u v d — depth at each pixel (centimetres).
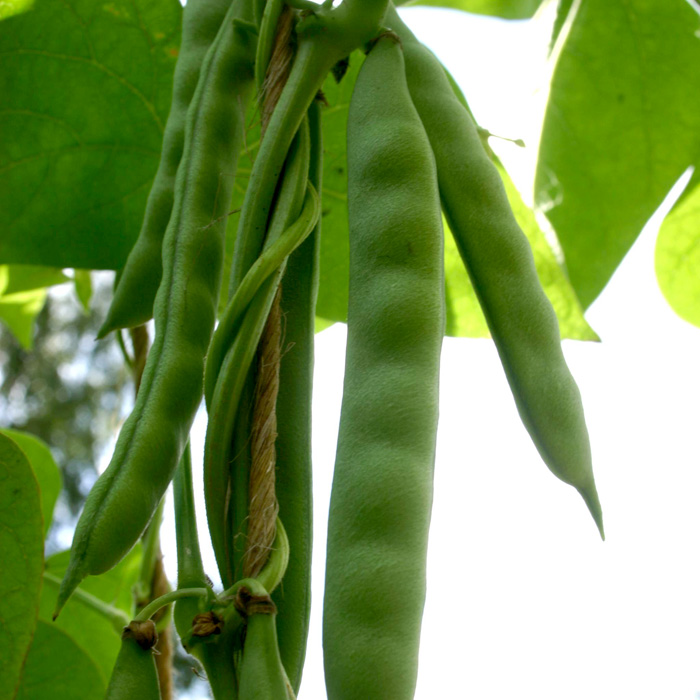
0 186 62
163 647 53
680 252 70
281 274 42
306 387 44
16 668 52
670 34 69
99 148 63
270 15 45
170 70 63
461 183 45
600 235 70
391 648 38
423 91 47
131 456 41
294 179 43
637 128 70
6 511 52
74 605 73
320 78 45
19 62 62
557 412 43
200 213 46
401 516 39
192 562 42
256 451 41
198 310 44
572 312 62
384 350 42
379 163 44
